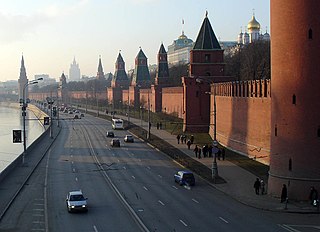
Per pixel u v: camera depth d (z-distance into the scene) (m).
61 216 38.50
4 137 141.00
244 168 59.50
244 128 70.94
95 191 48.84
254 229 33.31
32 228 34.84
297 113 42.06
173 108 140.62
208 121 101.69
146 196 45.97
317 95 41.66
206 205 41.59
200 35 103.06
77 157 76.44
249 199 43.12
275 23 43.72
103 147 89.88
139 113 172.38
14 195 46.75
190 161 66.50
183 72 195.75
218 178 52.91
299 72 41.97
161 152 80.50
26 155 75.88
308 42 41.72
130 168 64.12
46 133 117.75
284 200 41.69
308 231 32.59
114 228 34.50
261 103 62.97
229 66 155.75
